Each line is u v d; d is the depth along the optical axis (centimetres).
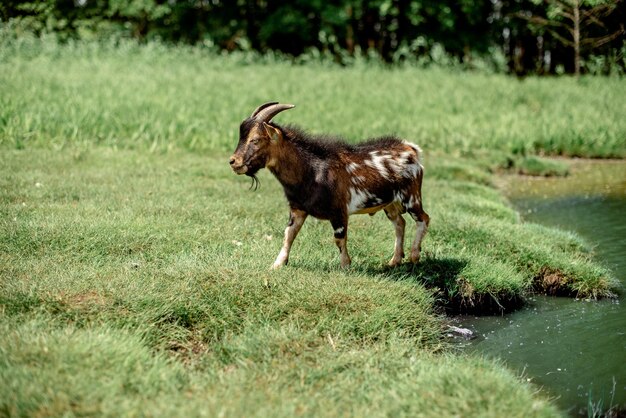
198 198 1780
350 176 1225
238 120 3000
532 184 2564
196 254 1293
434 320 1134
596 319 1250
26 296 1023
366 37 6656
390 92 3953
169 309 1040
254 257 1290
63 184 1828
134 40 5212
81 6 6109
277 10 6303
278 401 792
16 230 1348
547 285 1416
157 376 832
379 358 937
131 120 2758
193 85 3734
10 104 2655
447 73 4841
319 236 1486
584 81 4212
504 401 804
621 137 3131
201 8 6581
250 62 5200
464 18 6400
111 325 974
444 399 798
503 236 1545
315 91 3881
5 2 4456
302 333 998
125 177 2020
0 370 785
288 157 1173
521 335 1176
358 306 1088
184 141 2683
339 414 777
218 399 780
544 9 4981
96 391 757
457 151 2947
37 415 717
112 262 1252
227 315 1052
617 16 4025
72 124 2597
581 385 977
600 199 2258
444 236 1541
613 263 1557
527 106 3759
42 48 4375
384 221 1639
